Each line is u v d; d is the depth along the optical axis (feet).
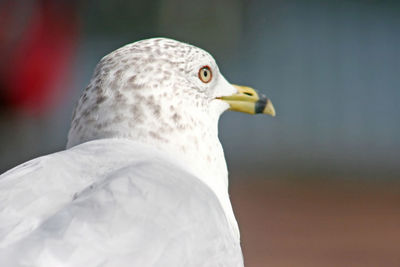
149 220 13.09
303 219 51.16
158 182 14.16
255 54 83.46
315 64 86.17
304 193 61.21
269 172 71.67
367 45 85.92
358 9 86.28
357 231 47.88
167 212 13.50
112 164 14.97
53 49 62.39
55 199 13.47
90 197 13.29
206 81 18.21
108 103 16.79
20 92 59.88
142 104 16.80
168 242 13.01
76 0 71.46
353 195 60.75
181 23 80.07
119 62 17.10
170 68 17.34
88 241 12.21
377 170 73.46
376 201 58.34
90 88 17.10
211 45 80.53
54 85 63.93
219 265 14.38
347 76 85.92
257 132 81.20
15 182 14.03
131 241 12.57
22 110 61.72
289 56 85.51
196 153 17.20
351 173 71.82
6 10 58.18
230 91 19.63
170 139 16.89
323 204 56.70
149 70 17.08
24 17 58.75
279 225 49.19
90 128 16.83
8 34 58.39
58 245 11.95
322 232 47.55
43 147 64.69
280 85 84.38
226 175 17.98
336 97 84.84
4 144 62.64
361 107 84.64
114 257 12.20
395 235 46.80
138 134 16.66
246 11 81.87
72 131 17.21
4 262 11.62
